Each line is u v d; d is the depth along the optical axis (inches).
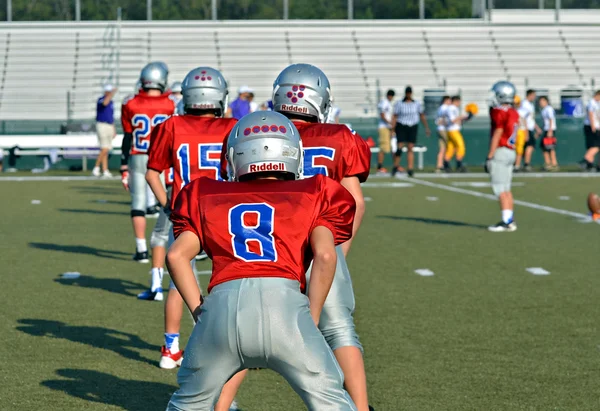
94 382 386.0
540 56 2250.2
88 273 642.8
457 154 1636.3
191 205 253.3
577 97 2054.6
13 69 2119.8
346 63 2198.6
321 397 235.0
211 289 243.9
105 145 1512.1
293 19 2273.6
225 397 305.4
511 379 393.7
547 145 1660.9
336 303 304.3
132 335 469.4
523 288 594.6
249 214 248.7
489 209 1061.1
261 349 234.1
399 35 2240.4
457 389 378.9
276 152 259.4
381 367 410.0
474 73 2220.7
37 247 761.0
